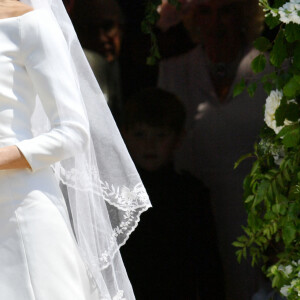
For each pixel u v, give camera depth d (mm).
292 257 12016
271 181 11953
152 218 14633
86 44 14578
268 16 11695
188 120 14609
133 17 14531
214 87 14484
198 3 14445
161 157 14609
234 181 14516
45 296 8836
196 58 14531
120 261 9977
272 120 11906
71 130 8969
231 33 14406
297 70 11938
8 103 8844
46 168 9117
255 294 14367
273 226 12102
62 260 8977
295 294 11492
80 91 9672
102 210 9812
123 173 9828
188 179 14617
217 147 14516
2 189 8820
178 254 14617
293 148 11859
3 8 9133
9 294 8781
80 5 14539
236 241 13961
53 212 8992
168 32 14539
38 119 9500
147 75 14617
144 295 14656
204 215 14609
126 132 14648
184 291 14656
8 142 8781
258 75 14320
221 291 14578
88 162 9695
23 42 8953
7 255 8836
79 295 9086
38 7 9609
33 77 8969
